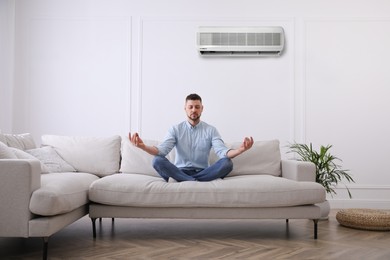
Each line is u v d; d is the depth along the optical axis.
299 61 4.63
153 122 4.66
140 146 2.98
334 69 4.62
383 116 4.58
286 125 4.62
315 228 2.88
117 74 4.68
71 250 2.52
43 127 4.64
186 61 4.67
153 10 4.68
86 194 2.78
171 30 4.68
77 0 4.68
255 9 4.66
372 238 2.90
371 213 3.29
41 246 2.63
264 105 4.63
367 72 4.61
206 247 2.61
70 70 4.67
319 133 4.59
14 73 4.64
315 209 2.86
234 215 2.84
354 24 4.62
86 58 4.68
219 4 4.67
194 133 3.34
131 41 4.68
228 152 3.09
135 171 3.43
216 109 4.64
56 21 4.69
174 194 2.79
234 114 4.64
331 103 4.60
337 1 4.63
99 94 4.67
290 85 4.62
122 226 3.34
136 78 4.68
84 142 3.54
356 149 4.57
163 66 4.67
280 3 4.65
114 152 3.54
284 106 4.62
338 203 4.54
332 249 2.57
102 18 4.69
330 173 3.70
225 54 4.61
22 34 4.67
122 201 2.79
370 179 4.55
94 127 4.66
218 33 4.56
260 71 4.64
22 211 2.24
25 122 4.62
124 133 4.65
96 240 2.80
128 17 4.69
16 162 2.25
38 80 4.66
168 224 3.44
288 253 2.46
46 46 4.67
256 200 2.78
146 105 4.67
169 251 2.50
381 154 4.57
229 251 2.51
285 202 2.79
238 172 3.41
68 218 2.52
